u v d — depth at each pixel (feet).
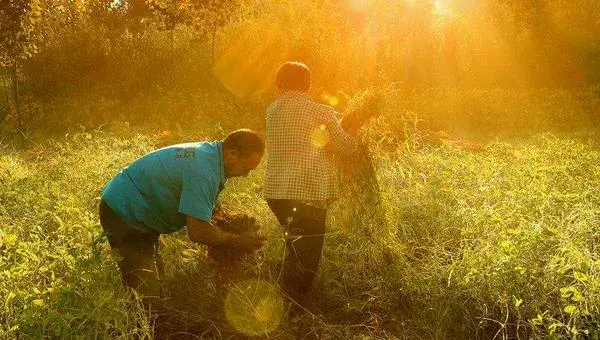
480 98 48.75
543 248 12.52
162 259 13.78
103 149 26.63
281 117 13.50
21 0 41.37
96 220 14.98
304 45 51.52
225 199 18.02
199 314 12.67
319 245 13.37
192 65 53.21
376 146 15.94
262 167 22.06
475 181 18.20
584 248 12.21
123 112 47.67
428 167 20.36
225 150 12.29
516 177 18.37
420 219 16.65
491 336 11.65
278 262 14.39
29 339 9.99
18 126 44.21
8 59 43.98
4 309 10.76
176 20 57.16
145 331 10.41
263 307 12.69
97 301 10.25
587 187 16.96
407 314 12.91
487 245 12.32
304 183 13.21
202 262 13.99
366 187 14.82
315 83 50.29
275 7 54.75
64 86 52.95
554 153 23.06
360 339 12.05
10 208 17.57
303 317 12.87
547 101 51.21
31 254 11.88
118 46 56.13
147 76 53.93
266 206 16.80
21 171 24.36
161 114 45.78
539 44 62.95
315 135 13.34
